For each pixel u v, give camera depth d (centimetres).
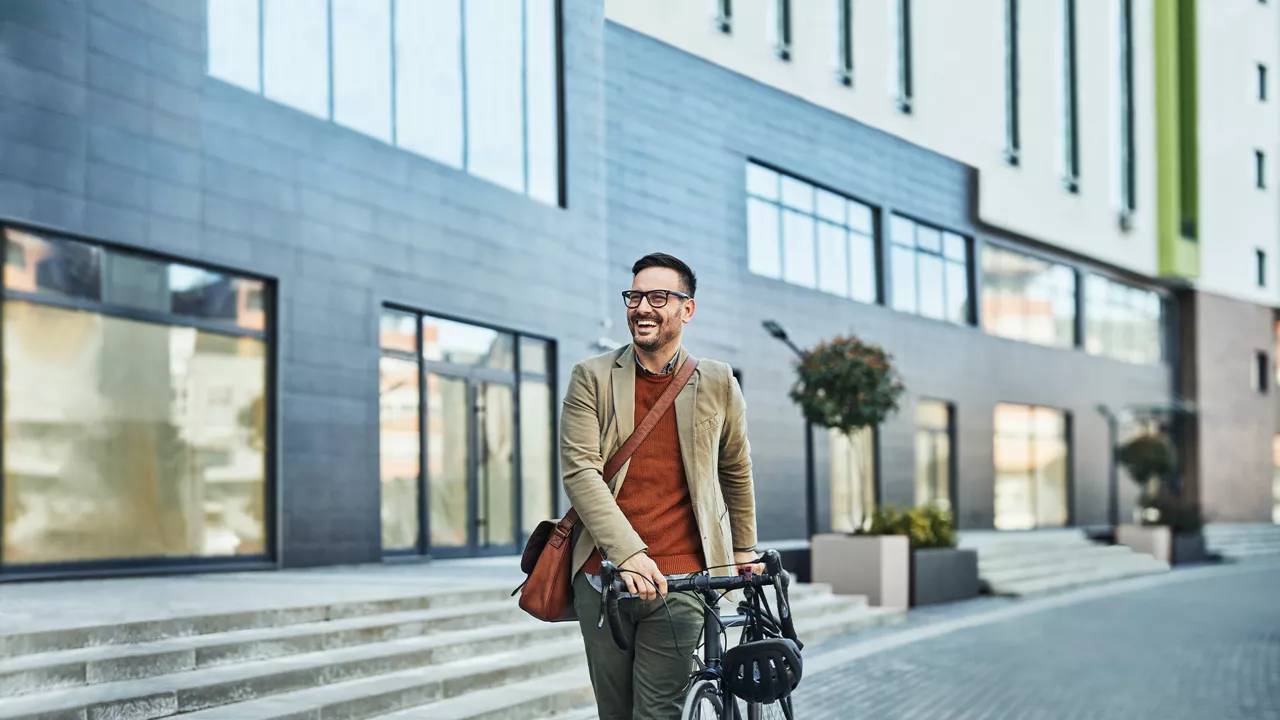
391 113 1443
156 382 1153
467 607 923
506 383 1619
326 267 1338
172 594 895
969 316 2700
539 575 369
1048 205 2933
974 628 1364
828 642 1211
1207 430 3594
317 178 1329
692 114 1962
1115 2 3309
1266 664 1065
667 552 365
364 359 1382
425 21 1498
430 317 1497
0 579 989
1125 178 3319
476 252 1551
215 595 885
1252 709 822
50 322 1051
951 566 1686
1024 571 1997
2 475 1001
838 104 2305
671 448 368
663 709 360
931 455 2519
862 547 1477
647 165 1870
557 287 1689
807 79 2228
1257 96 3884
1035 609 1602
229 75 1233
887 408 1470
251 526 1252
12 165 1013
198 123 1191
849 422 1468
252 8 1259
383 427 1414
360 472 1370
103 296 1101
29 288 1031
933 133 2573
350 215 1371
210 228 1200
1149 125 3400
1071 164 3088
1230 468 3678
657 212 1883
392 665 749
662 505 367
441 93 1523
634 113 1853
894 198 2448
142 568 1121
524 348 1648
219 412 1220
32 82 1033
